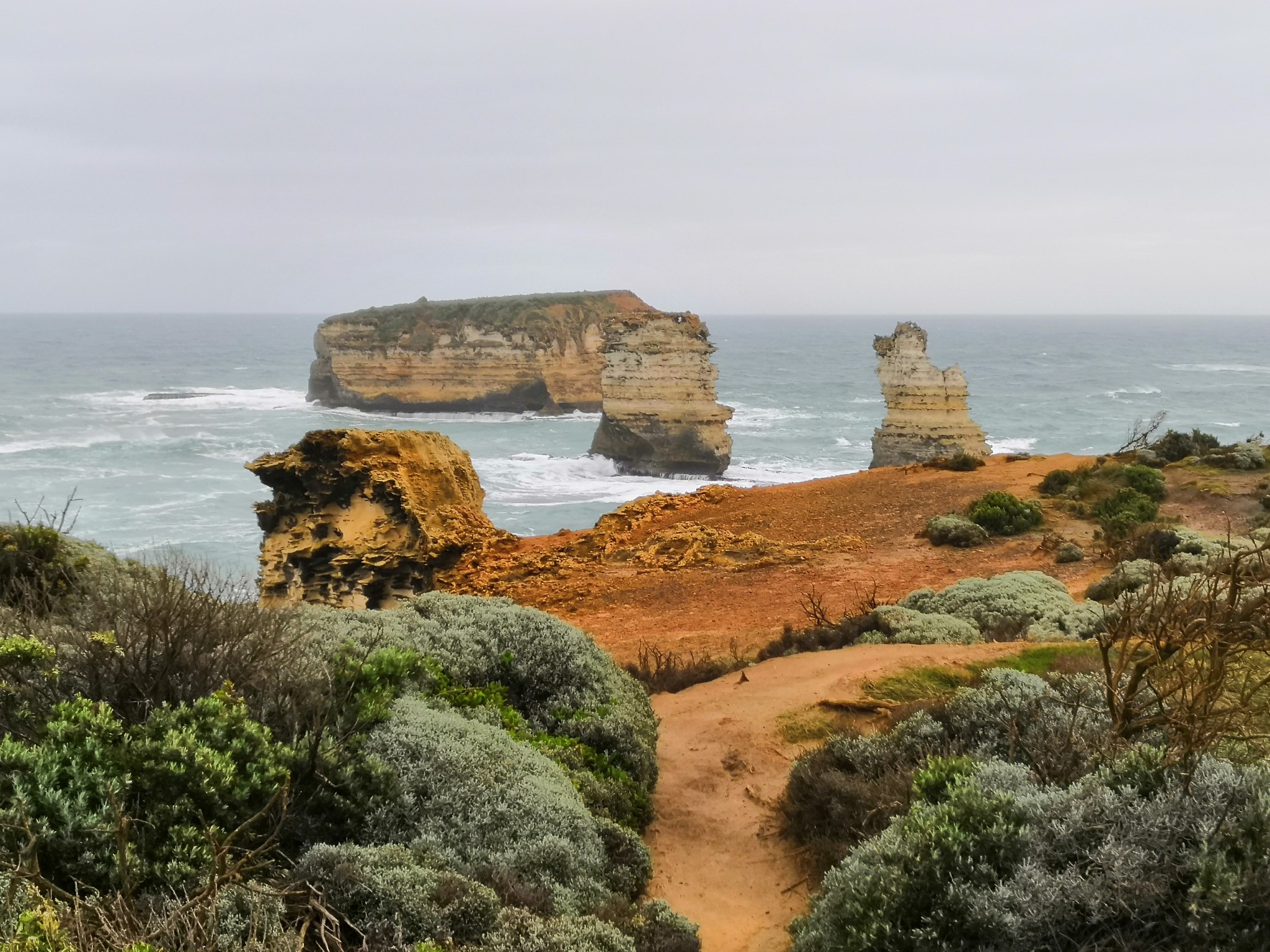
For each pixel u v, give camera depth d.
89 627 9.70
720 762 13.13
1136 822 7.21
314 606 14.22
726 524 37.16
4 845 6.56
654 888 10.27
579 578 30.42
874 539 32.94
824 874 9.52
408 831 8.88
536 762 10.59
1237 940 6.26
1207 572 9.95
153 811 7.39
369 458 29.84
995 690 12.02
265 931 6.42
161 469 82.00
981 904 6.84
